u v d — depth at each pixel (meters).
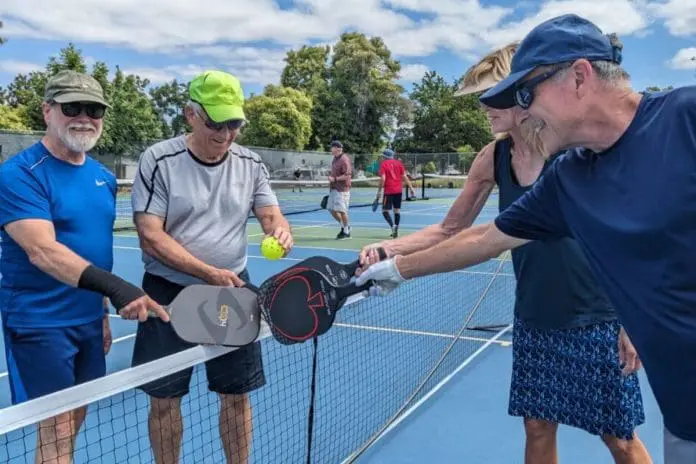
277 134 40.22
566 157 1.73
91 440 3.36
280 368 4.44
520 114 1.77
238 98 2.71
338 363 4.64
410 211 19.09
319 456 3.25
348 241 12.15
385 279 2.25
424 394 4.16
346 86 46.38
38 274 2.55
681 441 1.59
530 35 1.57
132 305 2.29
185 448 3.28
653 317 1.47
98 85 2.63
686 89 1.46
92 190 2.69
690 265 1.39
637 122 1.49
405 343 5.23
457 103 48.16
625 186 1.48
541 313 2.48
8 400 4.18
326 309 2.29
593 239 1.56
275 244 2.92
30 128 32.31
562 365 2.47
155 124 34.59
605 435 2.46
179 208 2.81
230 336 2.34
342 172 12.43
